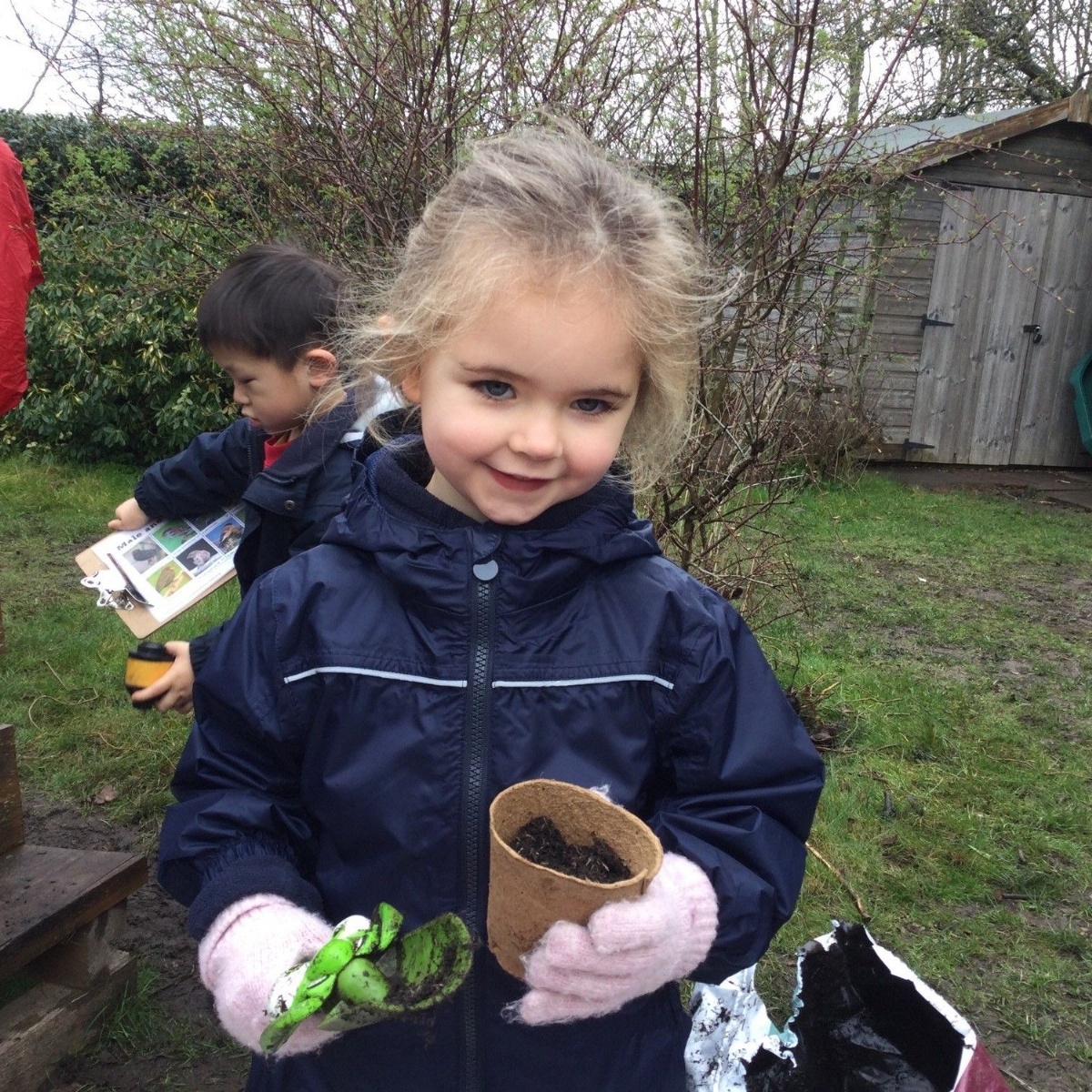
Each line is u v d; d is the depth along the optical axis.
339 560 1.22
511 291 0.99
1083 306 9.21
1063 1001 2.34
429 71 3.34
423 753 1.14
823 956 1.61
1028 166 8.66
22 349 3.48
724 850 1.12
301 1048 0.97
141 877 2.12
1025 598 5.49
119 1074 1.97
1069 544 6.71
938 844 2.92
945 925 2.58
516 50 3.26
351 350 1.42
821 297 4.73
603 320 1.01
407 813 1.13
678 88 3.43
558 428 1.05
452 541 1.16
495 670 1.15
